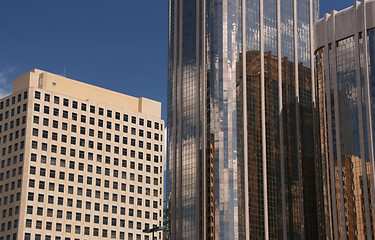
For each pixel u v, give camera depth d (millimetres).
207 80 178375
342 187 160500
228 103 174875
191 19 189000
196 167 175000
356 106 162000
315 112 190500
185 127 181500
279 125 181500
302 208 179000
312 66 194625
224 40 179500
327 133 167500
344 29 168750
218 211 167250
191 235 171000
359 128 159875
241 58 179750
